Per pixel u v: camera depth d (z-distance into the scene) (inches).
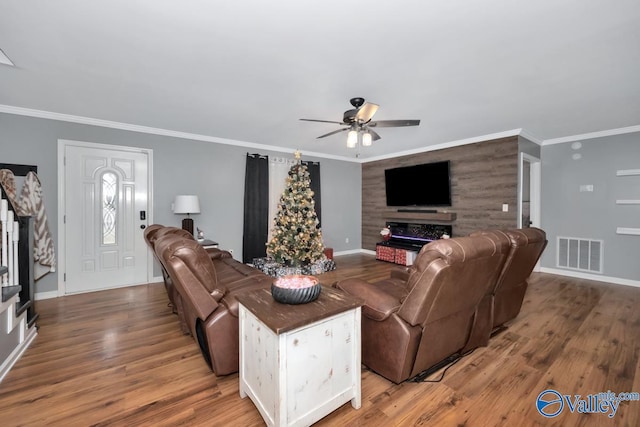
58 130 137.6
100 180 149.4
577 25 69.0
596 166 167.5
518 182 162.7
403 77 96.8
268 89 106.4
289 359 51.4
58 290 139.6
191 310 77.2
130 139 155.7
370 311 71.2
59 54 82.7
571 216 176.9
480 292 74.5
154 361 81.4
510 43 76.9
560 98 115.6
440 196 200.1
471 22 68.1
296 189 178.9
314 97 114.0
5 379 72.6
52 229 137.2
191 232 169.9
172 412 61.5
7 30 70.7
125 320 110.4
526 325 105.7
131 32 72.2
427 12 64.5
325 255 203.2
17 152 128.8
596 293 143.6
